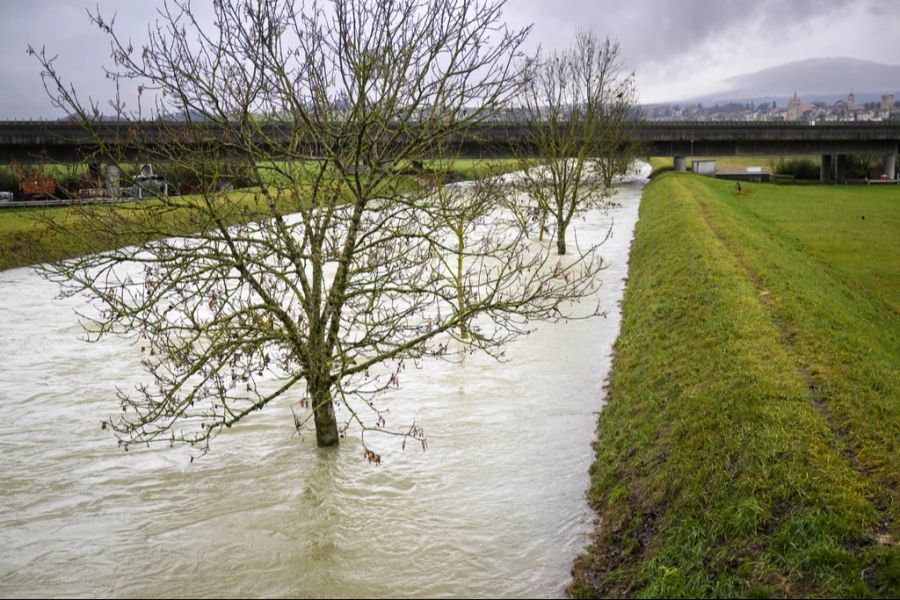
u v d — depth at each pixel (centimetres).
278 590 1159
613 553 1199
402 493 1445
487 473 1519
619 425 1644
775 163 11744
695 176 7869
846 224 4994
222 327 1422
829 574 933
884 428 1330
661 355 1916
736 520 1074
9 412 1862
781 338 1844
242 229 1514
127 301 2894
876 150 9294
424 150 1642
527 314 1655
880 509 1075
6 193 5438
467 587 1152
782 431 1275
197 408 1886
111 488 1484
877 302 2864
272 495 1446
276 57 1440
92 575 1203
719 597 966
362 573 1195
